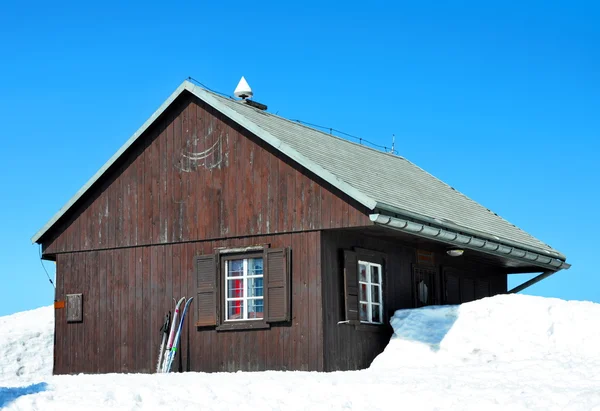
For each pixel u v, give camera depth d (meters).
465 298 24.08
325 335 18.12
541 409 12.45
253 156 19.45
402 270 21.19
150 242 20.64
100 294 21.25
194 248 20.06
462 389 13.78
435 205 21.61
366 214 17.78
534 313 18.89
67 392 14.88
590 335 17.97
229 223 19.58
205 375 17.20
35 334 29.47
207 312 19.56
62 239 21.89
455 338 18.78
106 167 21.17
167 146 20.72
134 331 20.64
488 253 22.05
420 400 13.23
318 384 14.55
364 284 19.70
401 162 26.88
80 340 21.36
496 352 18.17
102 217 21.41
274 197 19.03
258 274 19.16
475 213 24.33
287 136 20.34
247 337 18.98
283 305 18.53
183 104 20.62
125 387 15.00
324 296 18.28
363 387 14.14
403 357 18.69
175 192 20.47
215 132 20.08
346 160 21.28
